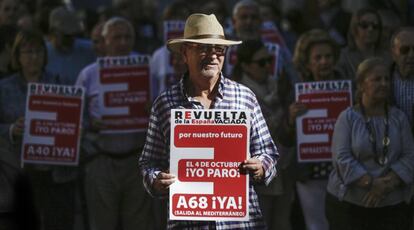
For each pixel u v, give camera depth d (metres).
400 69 9.12
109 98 10.38
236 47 10.16
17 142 10.02
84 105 10.23
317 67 9.93
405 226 8.87
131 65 10.38
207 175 6.88
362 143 8.71
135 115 10.36
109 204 10.35
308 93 9.76
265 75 9.90
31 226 6.48
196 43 6.90
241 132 6.87
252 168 6.82
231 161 6.88
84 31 13.98
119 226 10.48
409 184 8.75
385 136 8.71
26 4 15.80
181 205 6.89
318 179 9.89
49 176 10.09
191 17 7.02
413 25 13.29
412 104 9.03
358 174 8.68
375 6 12.21
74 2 20.92
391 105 8.96
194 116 6.88
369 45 10.52
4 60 10.43
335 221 8.95
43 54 10.11
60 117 10.02
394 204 8.75
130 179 10.34
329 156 9.75
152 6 16.34
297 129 9.77
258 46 9.84
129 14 15.69
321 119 9.75
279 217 10.14
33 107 9.95
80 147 10.23
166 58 11.05
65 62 11.73
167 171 6.96
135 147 10.36
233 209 6.88
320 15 14.02
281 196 10.09
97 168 10.32
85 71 10.46
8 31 10.45
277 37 12.61
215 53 6.95
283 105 10.05
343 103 9.70
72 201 10.27
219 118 6.87
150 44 14.02
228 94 7.01
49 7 13.11
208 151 6.88
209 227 6.93
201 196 6.88
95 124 10.30
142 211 10.41
